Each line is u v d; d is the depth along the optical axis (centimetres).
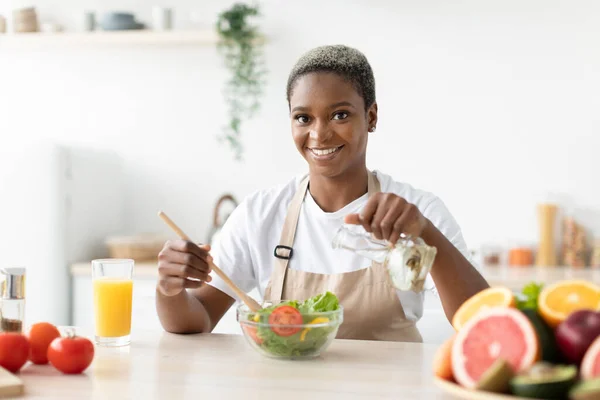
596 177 298
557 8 299
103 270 134
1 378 103
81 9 338
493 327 95
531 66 301
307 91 158
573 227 295
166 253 136
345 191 167
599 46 296
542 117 301
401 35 310
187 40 313
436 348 131
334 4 315
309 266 167
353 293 160
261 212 175
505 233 304
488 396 88
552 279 258
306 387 104
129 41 316
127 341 135
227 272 175
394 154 312
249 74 318
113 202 327
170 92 331
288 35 319
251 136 324
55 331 120
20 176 294
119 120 335
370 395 100
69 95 339
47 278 292
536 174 302
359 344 134
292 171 321
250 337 122
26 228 293
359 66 161
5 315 123
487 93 305
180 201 332
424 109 309
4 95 343
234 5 314
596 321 91
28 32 326
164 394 100
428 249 119
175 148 331
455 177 307
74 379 109
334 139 159
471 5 304
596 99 297
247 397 99
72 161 299
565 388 84
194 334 146
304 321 120
